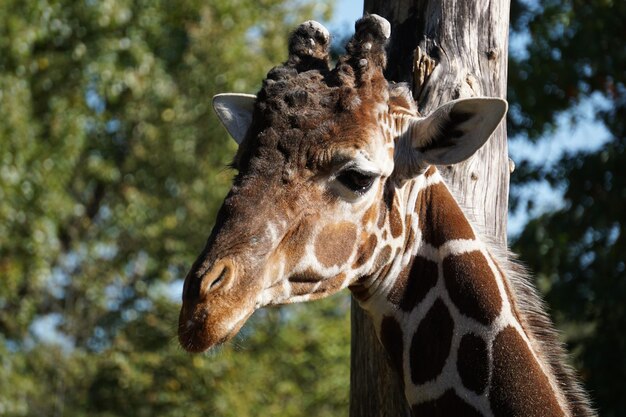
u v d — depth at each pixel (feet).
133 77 72.49
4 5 62.03
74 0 70.49
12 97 61.93
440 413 19.16
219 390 73.82
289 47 19.57
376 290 19.80
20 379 65.16
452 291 19.47
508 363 18.90
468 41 22.99
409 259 19.80
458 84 22.57
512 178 51.88
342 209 18.44
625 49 49.73
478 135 18.92
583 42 49.39
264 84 18.80
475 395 18.93
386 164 18.78
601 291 46.93
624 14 49.34
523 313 19.74
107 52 71.41
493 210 22.88
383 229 19.22
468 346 19.11
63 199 69.82
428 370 19.36
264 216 17.80
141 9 74.28
